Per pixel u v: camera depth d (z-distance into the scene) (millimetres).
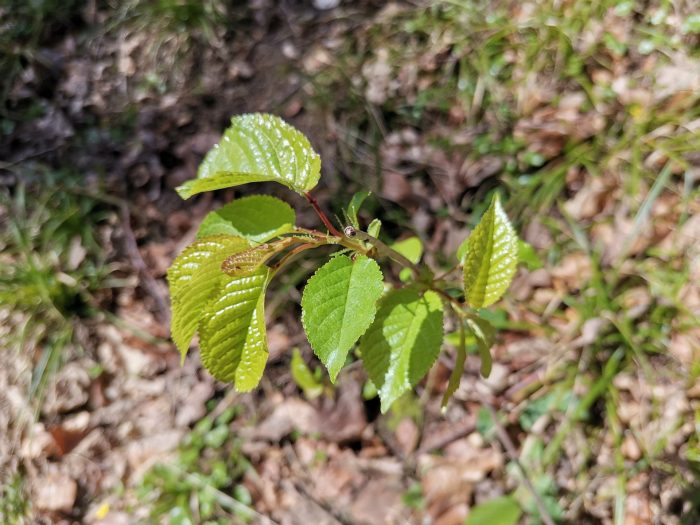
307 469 441
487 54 569
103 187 581
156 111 623
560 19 567
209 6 661
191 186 207
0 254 549
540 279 465
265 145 219
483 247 218
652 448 394
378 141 557
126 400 486
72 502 443
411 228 510
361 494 424
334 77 599
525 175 509
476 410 437
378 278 192
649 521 375
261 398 472
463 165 527
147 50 659
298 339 488
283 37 646
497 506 382
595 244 469
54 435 464
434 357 226
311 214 526
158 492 442
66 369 494
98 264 545
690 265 439
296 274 502
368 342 232
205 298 193
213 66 640
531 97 542
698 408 394
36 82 664
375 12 639
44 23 692
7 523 435
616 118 512
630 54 537
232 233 221
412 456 432
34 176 599
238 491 437
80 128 628
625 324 426
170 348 506
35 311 511
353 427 448
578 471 402
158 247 553
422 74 582
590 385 423
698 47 519
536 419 423
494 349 453
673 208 461
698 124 479
